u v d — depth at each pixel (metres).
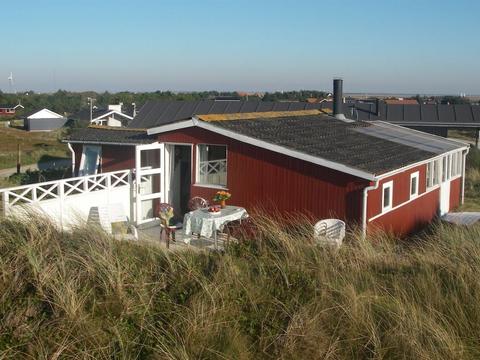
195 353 5.02
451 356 5.11
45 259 6.14
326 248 7.31
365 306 5.72
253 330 5.43
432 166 14.97
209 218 10.53
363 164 11.46
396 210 12.76
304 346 5.21
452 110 31.31
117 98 90.12
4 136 58.69
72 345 4.90
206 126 12.73
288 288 6.07
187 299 5.78
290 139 12.84
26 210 7.64
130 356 4.92
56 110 104.12
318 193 11.61
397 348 5.18
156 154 13.94
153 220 13.31
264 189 12.23
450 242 8.17
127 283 5.91
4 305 5.42
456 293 6.08
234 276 6.17
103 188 12.72
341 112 18.77
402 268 7.05
